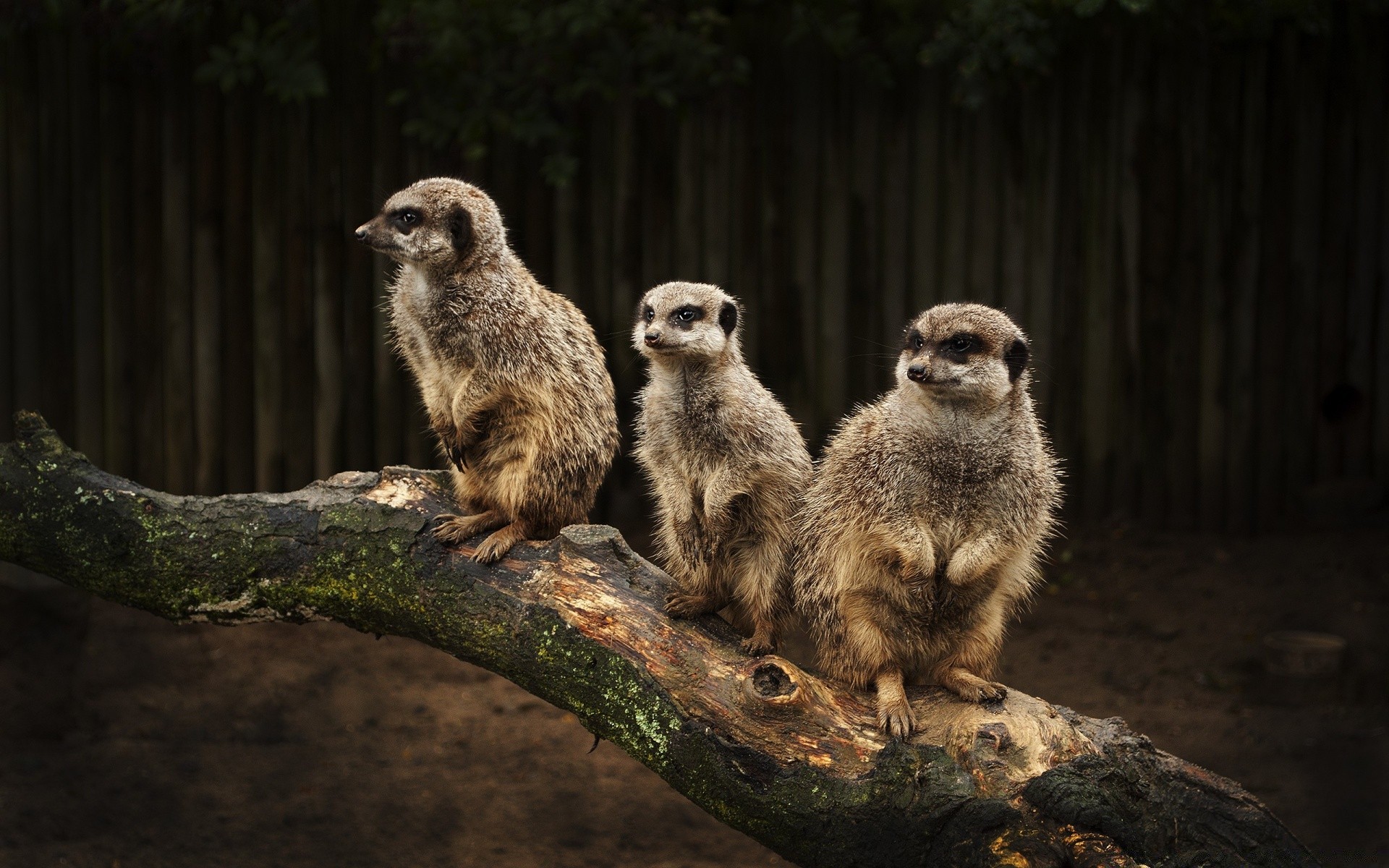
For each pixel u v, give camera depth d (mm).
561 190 9500
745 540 4250
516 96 8867
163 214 9102
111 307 9148
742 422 4180
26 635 7180
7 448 4113
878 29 9469
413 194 4352
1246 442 9969
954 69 9273
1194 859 3531
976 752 3561
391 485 4250
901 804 3516
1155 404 9984
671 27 8930
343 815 5891
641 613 3885
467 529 4105
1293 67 9734
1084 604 8758
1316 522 9984
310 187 9164
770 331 9758
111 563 4023
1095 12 8602
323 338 9281
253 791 6109
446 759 6555
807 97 9539
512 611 3908
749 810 3643
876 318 9781
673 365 4250
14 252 9000
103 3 8469
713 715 3688
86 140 8984
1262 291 9922
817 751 3635
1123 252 9828
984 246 9688
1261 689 7512
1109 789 3504
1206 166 9773
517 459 4297
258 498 4129
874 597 3984
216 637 8086
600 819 5977
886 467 3938
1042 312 9789
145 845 5523
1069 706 7176
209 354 9211
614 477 9805
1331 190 9922
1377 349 10062
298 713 7059
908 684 4074
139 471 9297
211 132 9016
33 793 5965
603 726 3822
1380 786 6160
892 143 9609
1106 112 9703
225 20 8945
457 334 4309
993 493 3941
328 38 9039
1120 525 9984
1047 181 9680
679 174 9570
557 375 4332
